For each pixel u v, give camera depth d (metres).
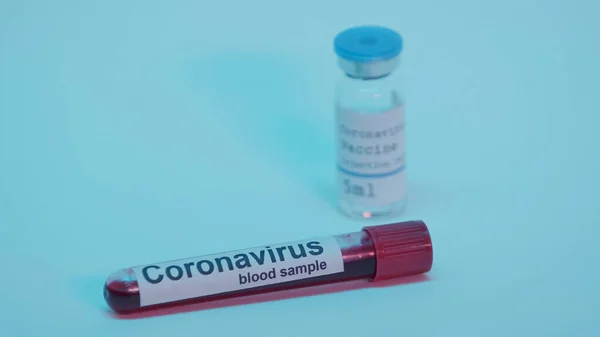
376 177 0.45
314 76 0.54
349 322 0.40
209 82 0.54
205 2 0.59
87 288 0.42
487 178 0.47
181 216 0.46
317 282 0.41
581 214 0.45
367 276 0.41
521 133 0.50
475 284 0.41
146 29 0.58
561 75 0.53
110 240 0.44
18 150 0.50
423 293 0.41
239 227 0.45
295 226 0.45
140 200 0.47
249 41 0.56
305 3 0.58
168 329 0.40
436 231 0.44
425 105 0.52
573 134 0.49
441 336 0.39
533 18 0.57
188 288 0.40
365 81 0.46
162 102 0.53
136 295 0.40
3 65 0.56
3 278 0.43
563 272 0.42
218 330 0.40
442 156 0.49
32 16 0.59
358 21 0.57
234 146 0.50
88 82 0.55
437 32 0.56
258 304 0.41
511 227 0.44
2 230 0.45
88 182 0.48
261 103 0.53
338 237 0.41
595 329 0.39
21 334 0.40
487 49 0.55
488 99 0.52
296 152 0.50
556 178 0.47
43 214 0.46
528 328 0.39
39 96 0.54
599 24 0.56
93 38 0.57
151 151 0.50
